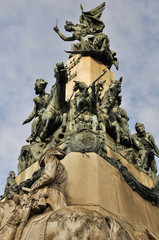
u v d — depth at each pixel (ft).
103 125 37.88
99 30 65.77
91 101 37.83
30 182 33.19
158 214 33.94
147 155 41.73
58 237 19.89
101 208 25.22
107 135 38.81
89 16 67.31
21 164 41.04
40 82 47.19
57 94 41.34
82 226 20.18
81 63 52.49
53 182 24.59
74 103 40.04
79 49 58.54
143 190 33.53
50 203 23.13
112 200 27.43
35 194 23.95
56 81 41.14
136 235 27.14
